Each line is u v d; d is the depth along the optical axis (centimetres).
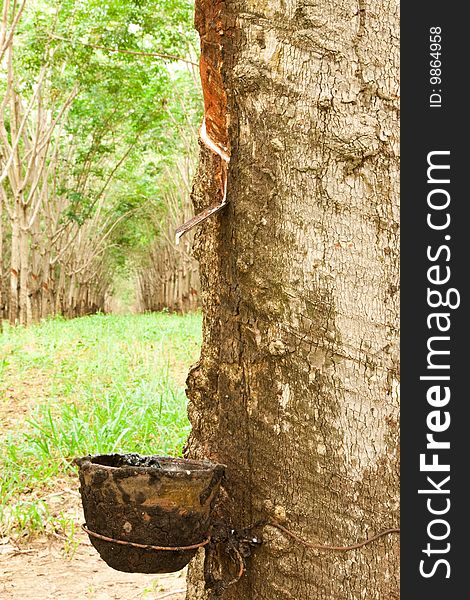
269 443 222
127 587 401
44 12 1886
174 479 204
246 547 225
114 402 788
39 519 472
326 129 213
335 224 212
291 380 218
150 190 3850
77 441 620
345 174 212
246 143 227
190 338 1661
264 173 222
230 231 233
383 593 207
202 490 208
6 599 381
